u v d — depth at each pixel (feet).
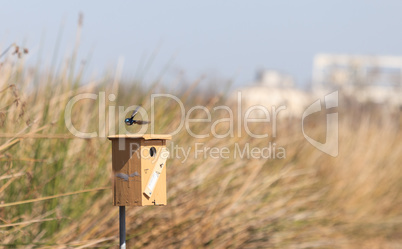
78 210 45.09
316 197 66.23
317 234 60.59
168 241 48.24
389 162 82.17
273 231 55.52
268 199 56.80
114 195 36.68
